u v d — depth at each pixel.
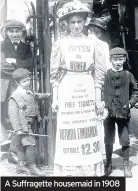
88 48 3.94
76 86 3.95
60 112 4.00
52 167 4.32
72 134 4.00
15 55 4.41
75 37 3.94
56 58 3.95
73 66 3.93
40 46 4.23
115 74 4.04
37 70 4.29
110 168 4.25
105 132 4.21
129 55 4.60
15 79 4.21
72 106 3.97
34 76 4.30
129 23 4.57
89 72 3.98
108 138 4.21
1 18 4.56
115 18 4.46
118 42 4.46
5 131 4.66
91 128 4.03
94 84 4.02
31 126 4.28
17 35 4.41
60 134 4.03
